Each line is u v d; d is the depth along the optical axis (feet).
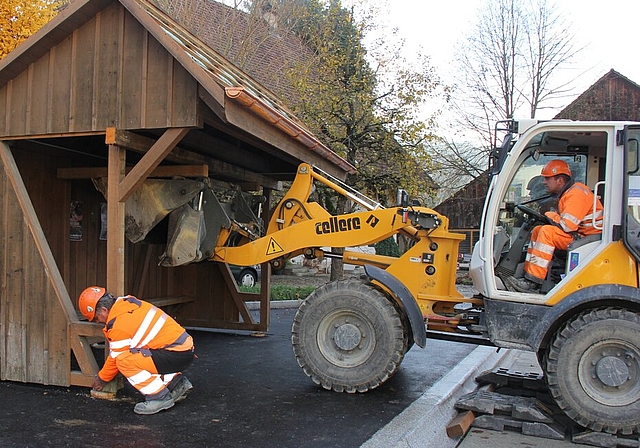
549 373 14.97
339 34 48.14
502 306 15.89
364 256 19.83
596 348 14.67
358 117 45.52
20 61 17.13
